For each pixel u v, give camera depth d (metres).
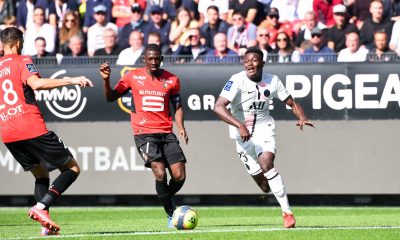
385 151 34.06
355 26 38.16
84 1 41.72
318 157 34.44
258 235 20.27
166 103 24.47
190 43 39.25
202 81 34.94
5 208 36.75
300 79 34.44
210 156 35.03
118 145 35.56
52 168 22.31
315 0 40.56
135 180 35.50
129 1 42.12
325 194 34.78
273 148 23.78
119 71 35.25
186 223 22.48
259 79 24.00
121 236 20.38
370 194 34.50
